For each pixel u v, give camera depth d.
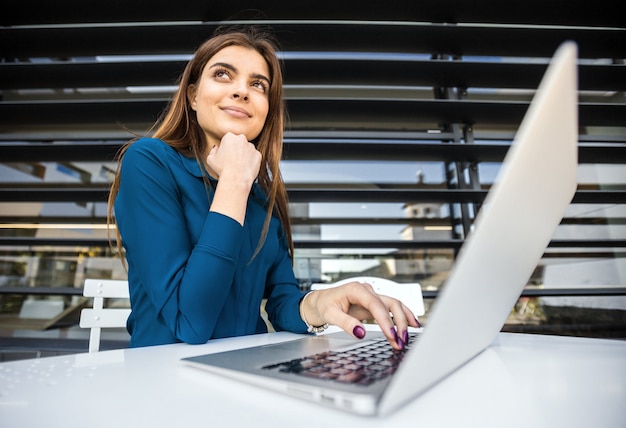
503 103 1.73
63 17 1.75
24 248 1.79
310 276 1.83
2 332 1.70
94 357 0.43
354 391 0.24
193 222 0.72
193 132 0.90
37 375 0.34
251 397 0.27
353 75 1.82
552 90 0.21
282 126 1.05
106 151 1.71
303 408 0.25
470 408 0.25
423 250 1.86
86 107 1.69
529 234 0.32
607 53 1.88
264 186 1.01
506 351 0.48
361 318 0.55
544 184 0.28
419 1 1.75
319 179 2.03
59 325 1.75
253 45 0.91
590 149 1.71
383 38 1.79
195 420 0.22
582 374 0.35
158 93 2.00
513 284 0.38
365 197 1.69
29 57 1.84
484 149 1.76
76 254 1.82
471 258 0.22
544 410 0.25
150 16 1.76
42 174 1.94
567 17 1.81
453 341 0.27
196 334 0.54
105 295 0.97
